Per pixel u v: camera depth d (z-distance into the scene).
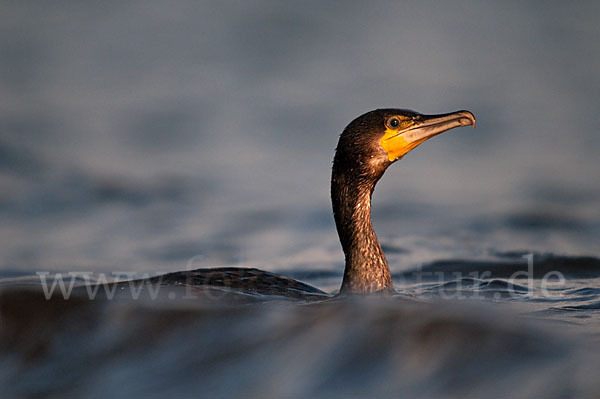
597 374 5.29
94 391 5.86
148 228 13.68
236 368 5.86
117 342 6.43
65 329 6.63
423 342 5.85
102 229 13.60
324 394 5.40
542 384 5.20
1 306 6.93
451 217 14.41
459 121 9.84
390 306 6.78
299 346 6.04
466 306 6.74
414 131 9.76
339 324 6.30
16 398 5.91
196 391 5.63
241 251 12.77
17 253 12.36
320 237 13.43
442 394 5.22
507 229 13.69
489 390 5.20
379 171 9.82
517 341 5.82
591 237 13.20
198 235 13.38
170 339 6.38
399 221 14.30
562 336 6.04
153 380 5.88
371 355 5.76
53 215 14.14
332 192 9.96
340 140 9.86
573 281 10.78
